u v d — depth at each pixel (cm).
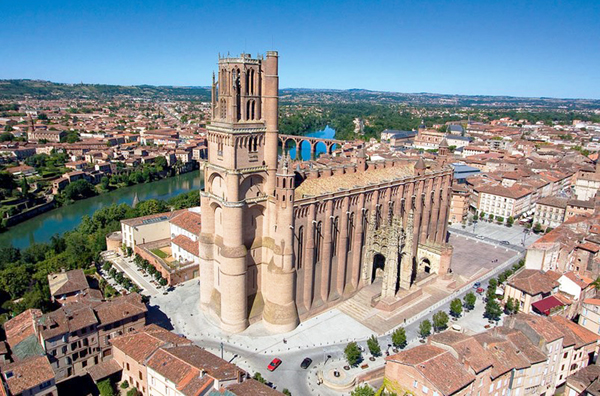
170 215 16488
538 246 13900
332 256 11988
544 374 9112
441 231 15888
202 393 7438
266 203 10825
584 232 15738
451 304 11925
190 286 13500
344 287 12525
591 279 13038
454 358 8125
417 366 7862
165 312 11912
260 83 10281
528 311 11688
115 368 9250
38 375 8019
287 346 10512
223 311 10900
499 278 13762
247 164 10325
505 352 8712
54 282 12550
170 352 8512
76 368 9550
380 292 12750
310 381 9356
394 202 13325
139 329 9906
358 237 12388
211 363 8288
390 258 12056
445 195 15575
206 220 11488
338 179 11981
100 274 14225
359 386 8619
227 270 10462
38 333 9219
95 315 9850
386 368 8469
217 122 10431
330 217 11431
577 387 8419
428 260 14475
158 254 15350
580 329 10100
